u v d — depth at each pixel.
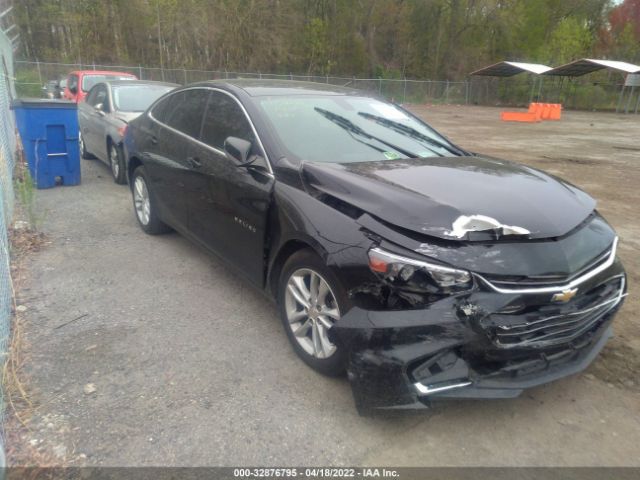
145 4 35.56
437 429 2.77
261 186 3.46
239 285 4.44
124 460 2.46
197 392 2.98
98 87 9.20
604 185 9.68
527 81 42.91
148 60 36.91
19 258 4.84
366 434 2.70
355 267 2.68
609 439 2.73
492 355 2.54
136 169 5.64
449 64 49.41
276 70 40.91
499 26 48.75
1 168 5.34
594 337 2.95
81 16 34.34
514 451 2.63
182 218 4.70
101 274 4.57
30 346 3.37
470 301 2.46
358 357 2.59
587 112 38.19
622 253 5.70
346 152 3.69
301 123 3.85
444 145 4.25
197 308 4.00
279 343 3.53
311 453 2.56
